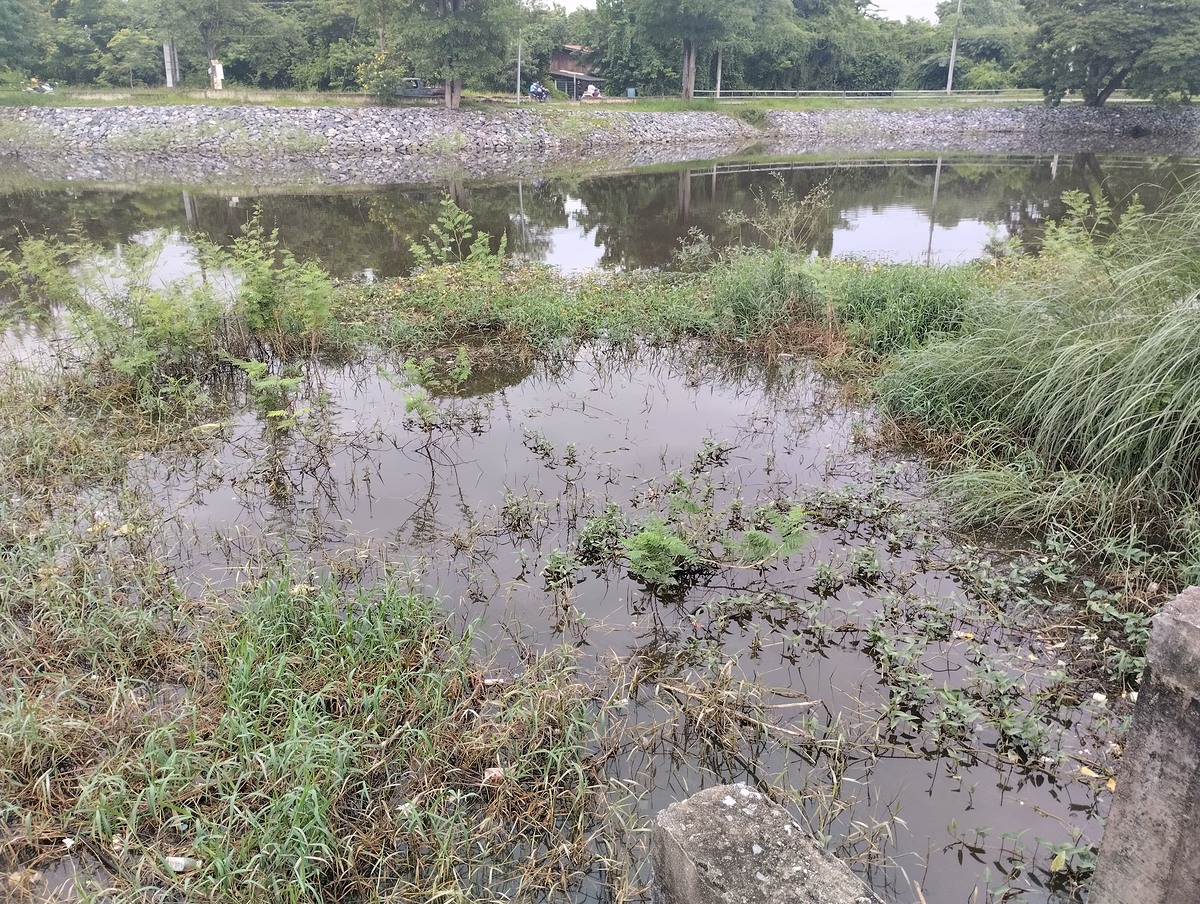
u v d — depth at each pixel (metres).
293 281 8.78
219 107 32.69
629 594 4.73
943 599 4.53
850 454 6.37
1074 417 5.64
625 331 8.74
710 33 42.66
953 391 6.58
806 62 53.75
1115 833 2.18
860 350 8.05
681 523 5.23
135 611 4.21
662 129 39.50
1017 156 31.11
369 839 3.09
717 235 15.73
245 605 4.30
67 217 17.17
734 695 3.82
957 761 3.52
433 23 33.78
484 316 9.23
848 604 4.61
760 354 8.41
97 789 3.24
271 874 2.89
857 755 3.59
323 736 3.35
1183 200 6.50
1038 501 5.21
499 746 3.51
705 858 2.15
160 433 6.55
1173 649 1.89
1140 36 38.38
